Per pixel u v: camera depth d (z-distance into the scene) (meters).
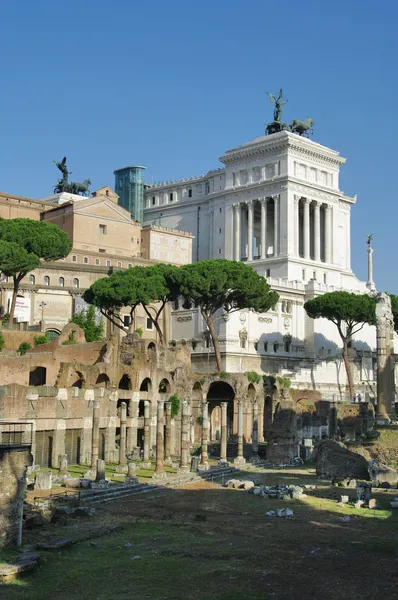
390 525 53.69
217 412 126.19
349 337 163.00
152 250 176.62
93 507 58.69
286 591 36.16
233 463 94.31
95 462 74.56
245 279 126.75
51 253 131.12
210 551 44.62
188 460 87.94
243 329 151.75
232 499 66.12
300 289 168.62
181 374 114.31
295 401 130.38
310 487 73.12
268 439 102.38
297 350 165.62
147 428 96.12
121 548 45.22
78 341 112.75
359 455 80.69
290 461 100.31
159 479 75.94
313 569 40.50
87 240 163.50
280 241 192.75
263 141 199.50
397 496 67.31
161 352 111.19
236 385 118.56
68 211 163.38
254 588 36.66
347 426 119.38
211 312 129.00
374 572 39.88
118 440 99.94
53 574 38.62
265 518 56.41
